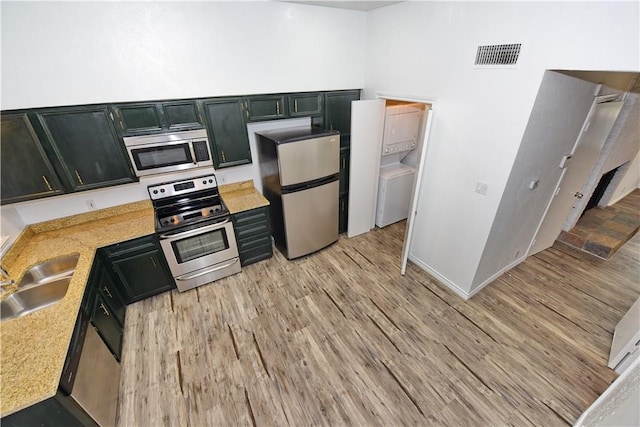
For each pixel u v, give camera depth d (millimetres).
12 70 1962
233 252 3158
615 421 1457
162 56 2391
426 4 2426
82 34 2082
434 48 2465
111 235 2525
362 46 3350
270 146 2965
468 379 2137
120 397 2057
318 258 3611
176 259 2816
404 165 4449
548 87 1901
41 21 1945
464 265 2801
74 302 1774
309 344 2447
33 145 2078
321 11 2953
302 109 3230
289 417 1931
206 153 2736
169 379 2176
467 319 2660
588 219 4066
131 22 2203
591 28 1538
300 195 3162
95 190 2502
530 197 2635
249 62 2781
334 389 2096
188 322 2674
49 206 2533
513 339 2441
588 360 2242
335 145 3219
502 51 1967
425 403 1992
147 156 2482
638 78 2910
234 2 2523
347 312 2773
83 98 2221
